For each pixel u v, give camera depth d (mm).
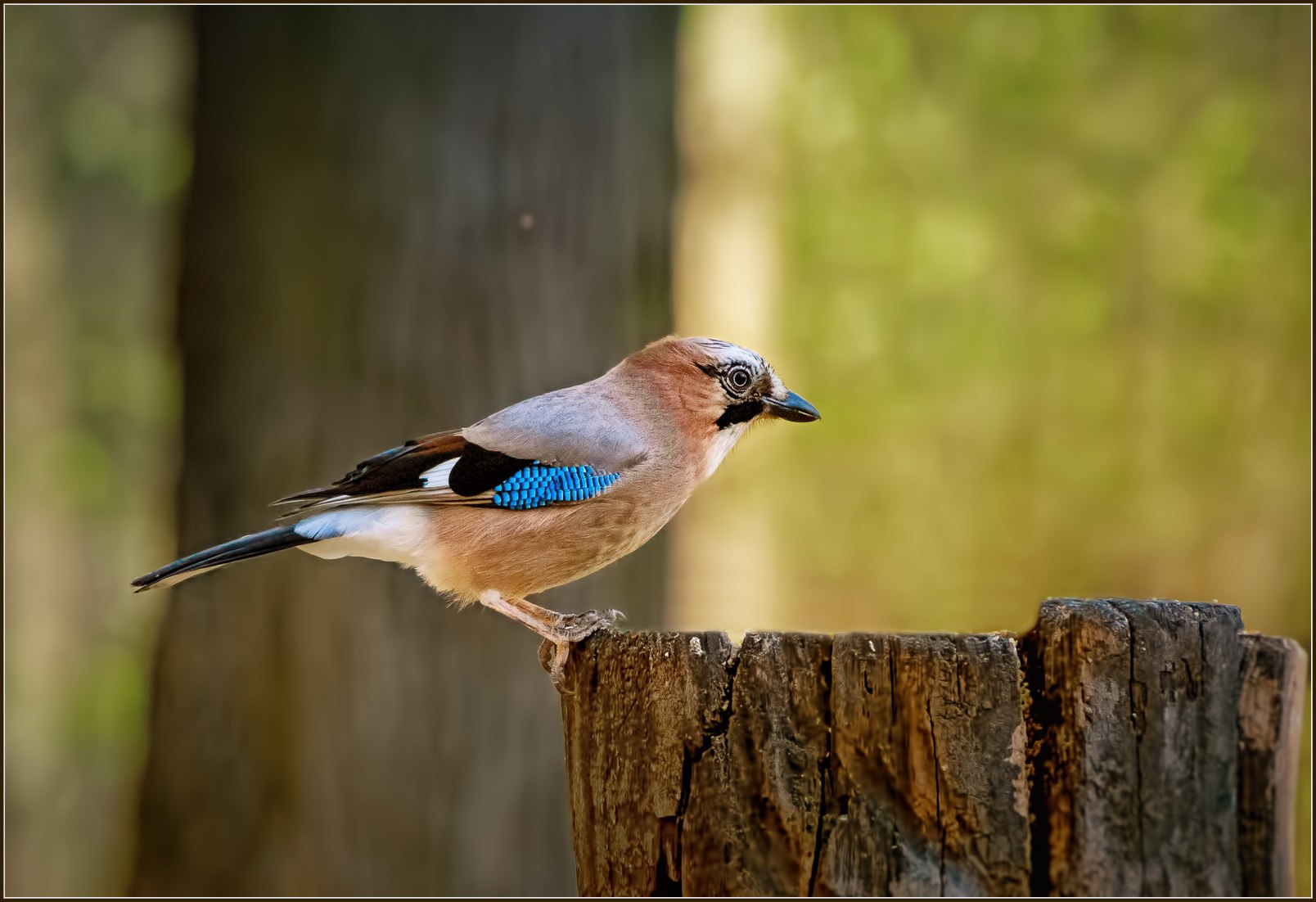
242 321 11992
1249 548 22109
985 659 5703
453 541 8695
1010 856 5547
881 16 23078
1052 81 22875
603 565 9133
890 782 5711
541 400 9078
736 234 22625
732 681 6047
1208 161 22500
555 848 12117
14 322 20484
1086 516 22719
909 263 23281
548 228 12156
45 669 19844
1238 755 5523
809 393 23172
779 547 22672
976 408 23266
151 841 11938
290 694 11805
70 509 20062
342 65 11938
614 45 12492
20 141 19953
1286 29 22203
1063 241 23156
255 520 11922
